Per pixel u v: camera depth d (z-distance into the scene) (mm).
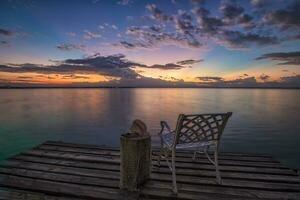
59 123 21172
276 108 38938
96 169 3643
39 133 16156
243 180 3205
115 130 17922
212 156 4312
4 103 51125
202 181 3141
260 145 12875
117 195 2748
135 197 2707
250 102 58375
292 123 21281
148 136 3029
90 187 2947
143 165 2969
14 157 4207
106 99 74062
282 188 2947
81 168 3660
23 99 72562
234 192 2838
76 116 26500
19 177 3248
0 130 17156
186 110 34688
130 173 2842
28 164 3826
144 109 36344
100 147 4914
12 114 28062
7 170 3539
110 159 4098
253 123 21375
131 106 43125
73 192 2812
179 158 4176
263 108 38938
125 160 2838
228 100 69750
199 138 2932
